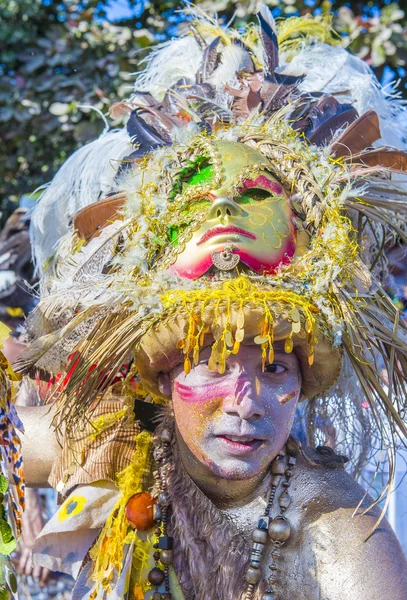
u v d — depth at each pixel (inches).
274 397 59.5
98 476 67.8
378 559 58.8
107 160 80.2
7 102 152.3
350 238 63.5
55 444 72.7
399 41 140.8
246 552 62.2
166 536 63.9
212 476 61.7
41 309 70.0
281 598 60.3
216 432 59.0
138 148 71.3
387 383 66.1
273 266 60.2
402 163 68.7
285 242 60.9
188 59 84.8
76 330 66.4
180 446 63.0
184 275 60.4
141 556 64.8
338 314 60.3
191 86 75.6
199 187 61.9
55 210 84.0
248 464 59.2
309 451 65.1
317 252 60.9
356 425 73.7
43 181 161.0
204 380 59.5
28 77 153.0
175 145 64.3
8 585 58.6
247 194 62.0
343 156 67.0
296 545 60.9
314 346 59.6
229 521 63.2
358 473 72.0
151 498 65.1
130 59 147.9
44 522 112.6
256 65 80.3
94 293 64.9
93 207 69.1
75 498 68.7
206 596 62.3
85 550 68.9
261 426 59.0
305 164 64.0
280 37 88.5
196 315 58.5
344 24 141.2
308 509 61.8
